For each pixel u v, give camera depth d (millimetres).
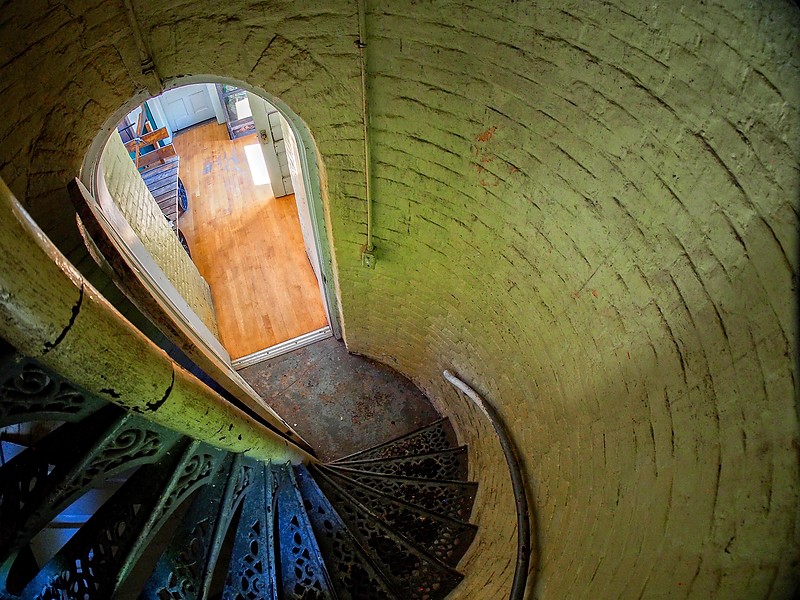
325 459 4457
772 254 1104
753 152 1135
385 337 4379
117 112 2156
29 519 1241
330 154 2590
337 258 3486
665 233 1482
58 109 1909
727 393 1232
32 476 1257
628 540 1481
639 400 1661
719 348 1281
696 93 1250
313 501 2873
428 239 2965
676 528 1280
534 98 1793
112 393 1118
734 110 1161
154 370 1185
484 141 2133
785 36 996
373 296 3838
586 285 1959
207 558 1904
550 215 2043
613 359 1843
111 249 2104
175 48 1984
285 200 6898
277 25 1972
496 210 2367
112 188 3580
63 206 2172
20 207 857
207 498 1942
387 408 4773
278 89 2236
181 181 7043
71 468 1244
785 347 1054
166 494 1577
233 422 1673
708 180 1288
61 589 1392
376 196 2855
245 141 8305
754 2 1029
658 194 1476
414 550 2994
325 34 1994
